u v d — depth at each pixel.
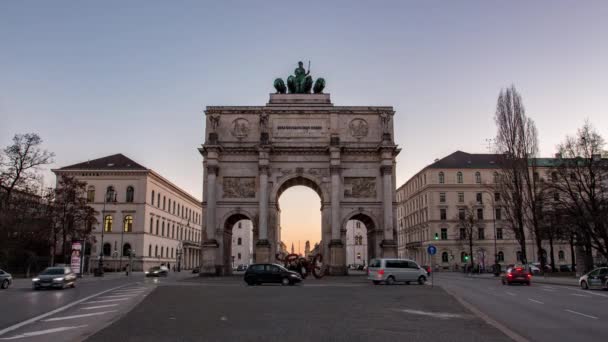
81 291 39.91
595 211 57.94
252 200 69.44
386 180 68.88
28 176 69.06
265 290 38.91
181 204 126.94
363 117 71.44
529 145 70.38
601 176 59.94
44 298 32.88
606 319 21.56
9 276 44.78
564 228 61.59
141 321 19.97
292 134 70.69
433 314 22.39
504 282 51.16
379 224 69.25
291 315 21.92
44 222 71.31
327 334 16.55
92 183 99.00
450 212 114.31
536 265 93.75
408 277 48.72
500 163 71.81
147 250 99.25
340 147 68.94
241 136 70.88
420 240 122.50
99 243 96.69
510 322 20.61
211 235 67.88
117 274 85.31
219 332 17.05
